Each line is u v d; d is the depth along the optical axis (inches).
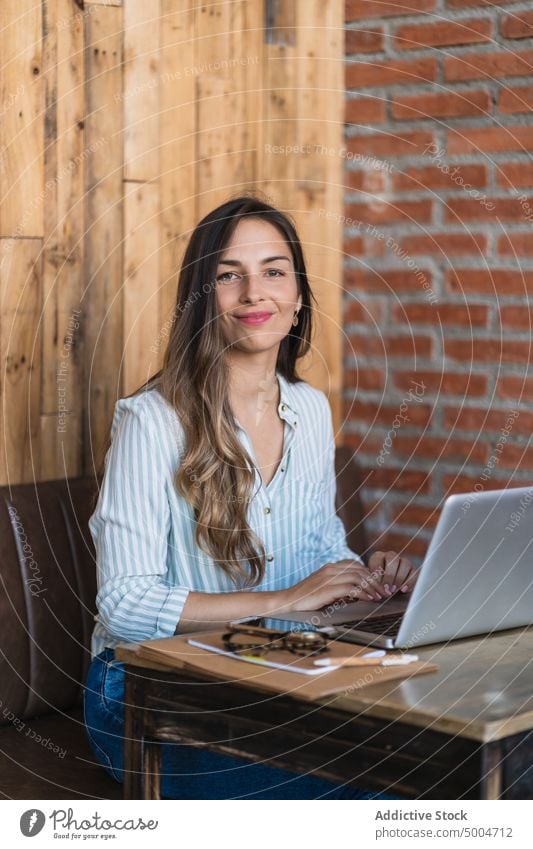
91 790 66.0
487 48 95.6
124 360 90.8
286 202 102.9
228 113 98.0
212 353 72.6
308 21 102.9
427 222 100.6
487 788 46.6
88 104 86.5
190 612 66.6
